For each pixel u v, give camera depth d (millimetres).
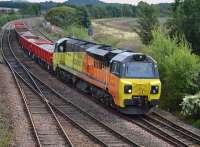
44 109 30016
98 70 32406
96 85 32781
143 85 28375
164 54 34031
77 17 108375
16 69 49312
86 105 32000
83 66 36031
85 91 36188
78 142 22359
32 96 34250
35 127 24969
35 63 56094
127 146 22016
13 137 22422
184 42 36906
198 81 31969
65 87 39531
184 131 26062
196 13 44438
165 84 33000
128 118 28406
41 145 21469
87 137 23562
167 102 32312
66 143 22047
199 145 23109
